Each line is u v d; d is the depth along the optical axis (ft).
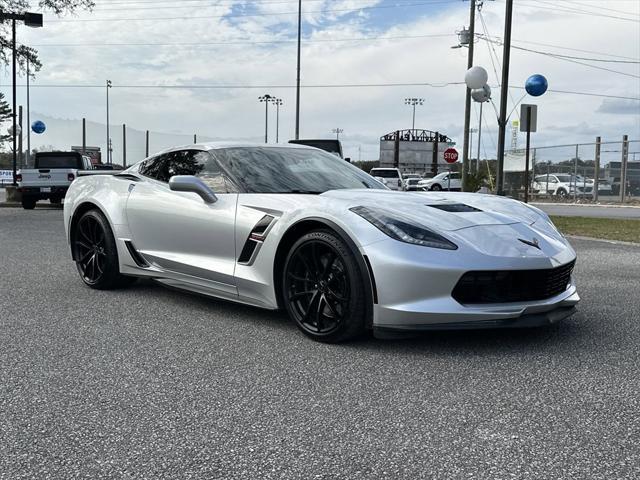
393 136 201.98
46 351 11.07
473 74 43.78
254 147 15.28
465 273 10.48
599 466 6.65
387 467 6.66
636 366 10.16
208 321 13.35
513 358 10.59
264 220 12.57
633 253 25.40
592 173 86.74
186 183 13.32
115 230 16.22
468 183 71.05
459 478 6.41
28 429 7.69
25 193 56.03
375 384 9.32
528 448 7.11
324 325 11.71
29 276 19.11
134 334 12.25
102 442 7.30
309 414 8.16
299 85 108.27
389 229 10.96
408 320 10.61
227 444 7.25
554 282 11.48
